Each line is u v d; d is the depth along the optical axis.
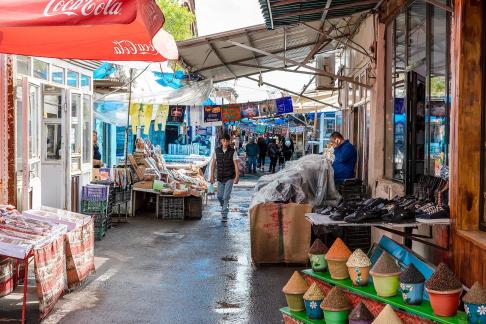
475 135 4.84
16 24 4.18
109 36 6.19
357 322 4.09
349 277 4.75
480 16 4.82
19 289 6.72
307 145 29.03
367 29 10.65
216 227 11.50
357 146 12.33
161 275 7.54
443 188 5.57
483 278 4.35
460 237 4.80
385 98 9.39
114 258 8.50
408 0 7.62
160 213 12.62
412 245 6.50
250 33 11.11
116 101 14.12
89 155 11.58
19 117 8.05
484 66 4.82
